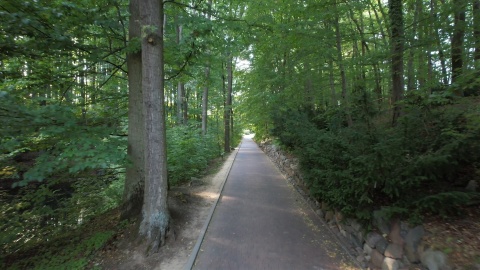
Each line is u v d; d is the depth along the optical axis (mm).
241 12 11289
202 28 6023
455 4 6207
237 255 4695
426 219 3705
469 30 6941
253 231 5727
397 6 6707
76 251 4957
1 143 4254
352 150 4660
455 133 3738
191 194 8281
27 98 5988
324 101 12258
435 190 3941
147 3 4812
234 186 9945
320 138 5336
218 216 6668
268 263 4395
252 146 30109
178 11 7004
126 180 6223
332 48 8047
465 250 3008
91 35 5750
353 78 9367
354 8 7281
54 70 6348
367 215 4312
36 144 5492
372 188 4270
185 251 4883
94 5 5426
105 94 7418
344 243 5059
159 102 5062
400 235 3795
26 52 5051
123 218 6004
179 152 9719
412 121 4387
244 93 19453
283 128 11328
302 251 4793
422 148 4242
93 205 7887
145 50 4906
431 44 6883
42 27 4832
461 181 3986
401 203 3967
